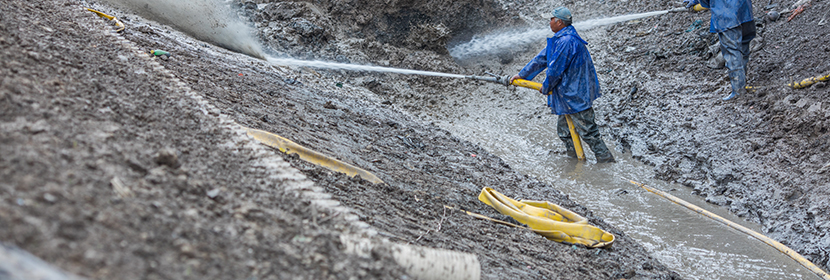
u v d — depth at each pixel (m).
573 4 11.63
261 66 7.68
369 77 9.45
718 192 5.99
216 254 1.85
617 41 10.22
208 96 4.30
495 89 9.73
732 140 6.61
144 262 1.63
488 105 9.36
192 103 3.81
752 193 5.75
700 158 6.59
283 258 2.03
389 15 10.14
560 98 7.00
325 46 9.61
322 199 2.91
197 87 4.45
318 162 3.86
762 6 9.00
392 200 3.73
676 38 9.34
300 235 2.30
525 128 8.52
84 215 1.72
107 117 2.80
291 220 2.44
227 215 2.21
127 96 3.34
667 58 9.00
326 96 7.05
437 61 10.11
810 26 7.79
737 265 4.60
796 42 7.68
